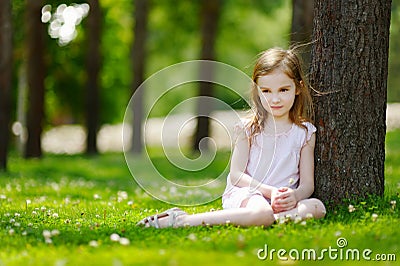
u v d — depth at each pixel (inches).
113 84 1427.2
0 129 681.0
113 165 846.5
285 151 294.8
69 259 212.5
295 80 293.6
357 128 291.9
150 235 250.8
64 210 344.8
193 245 229.9
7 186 497.4
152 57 1301.7
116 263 203.0
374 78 293.3
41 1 931.3
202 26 1019.3
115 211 339.0
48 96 1346.0
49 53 1192.8
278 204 273.9
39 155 961.5
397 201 299.1
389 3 297.3
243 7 1132.5
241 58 1364.4
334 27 293.7
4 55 663.8
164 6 1149.1
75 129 1680.6
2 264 210.4
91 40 1090.1
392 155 671.8
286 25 1207.6
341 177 292.2
